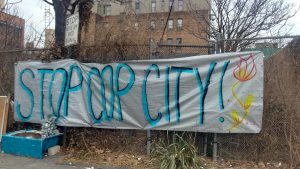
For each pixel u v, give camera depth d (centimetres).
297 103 650
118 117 718
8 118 859
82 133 753
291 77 658
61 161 674
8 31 1381
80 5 1053
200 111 661
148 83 696
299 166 623
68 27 770
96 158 685
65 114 764
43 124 764
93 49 779
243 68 640
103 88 732
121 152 720
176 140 679
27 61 819
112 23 927
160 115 687
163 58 729
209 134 681
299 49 659
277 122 651
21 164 665
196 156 629
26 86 818
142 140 715
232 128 643
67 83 767
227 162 654
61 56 816
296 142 638
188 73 670
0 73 914
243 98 638
